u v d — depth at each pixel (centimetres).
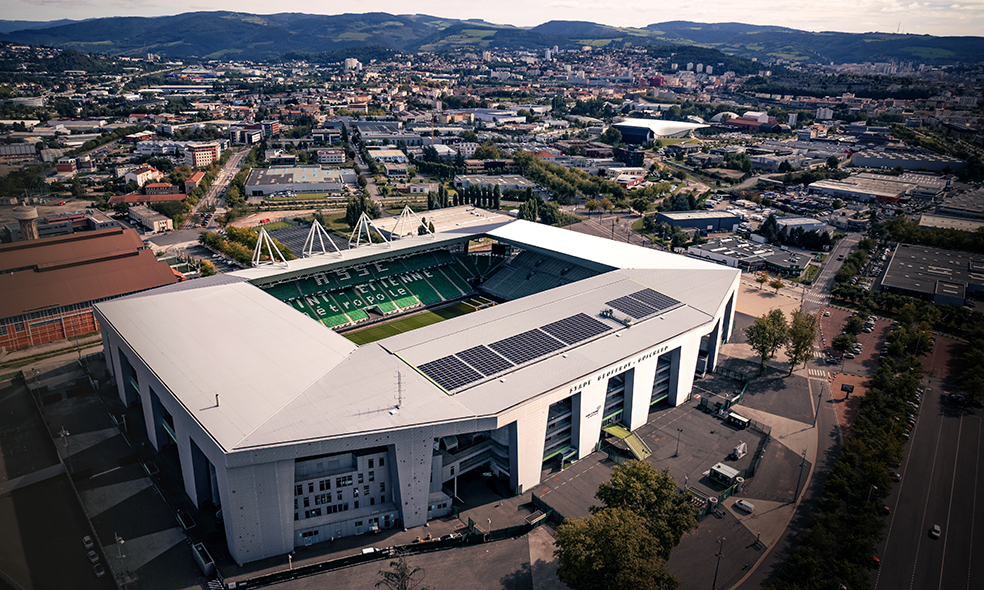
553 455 14550
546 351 15325
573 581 10444
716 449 15400
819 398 17950
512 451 13338
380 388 13250
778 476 14338
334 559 11594
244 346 15000
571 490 13800
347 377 13638
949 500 13575
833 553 11394
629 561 10044
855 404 17612
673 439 15812
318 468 12031
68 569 11269
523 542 12206
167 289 18950
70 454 14650
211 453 11206
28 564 11350
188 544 11894
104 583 10975
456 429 12206
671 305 18550
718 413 17000
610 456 15088
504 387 13575
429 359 14662
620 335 16425
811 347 19450
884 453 13912
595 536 10619
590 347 15675
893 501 13512
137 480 13750
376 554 11731
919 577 11381
